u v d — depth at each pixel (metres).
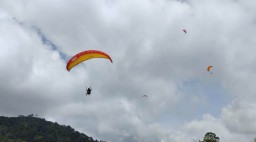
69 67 52.41
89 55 52.69
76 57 52.31
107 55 53.59
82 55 52.41
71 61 52.19
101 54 53.16
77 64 52.41
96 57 52.94
